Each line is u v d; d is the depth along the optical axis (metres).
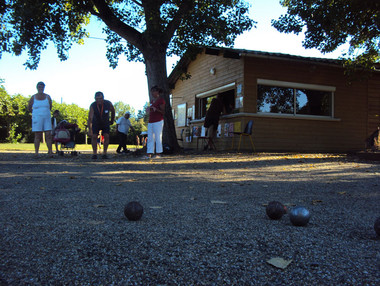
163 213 2.71
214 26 10.41
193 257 1.69
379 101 14.06
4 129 40.53
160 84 10.84
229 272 1.50
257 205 3.12
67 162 7.85
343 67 13.09
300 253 1.77
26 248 1.78
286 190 4.05
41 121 9.32
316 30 11.80
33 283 1.36
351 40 12.62
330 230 2.25
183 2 10.30
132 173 5.76
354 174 5.66
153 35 9.90
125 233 2.10
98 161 8.16
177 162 7.86
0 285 1.33
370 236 2.12
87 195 3.53
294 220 2.34
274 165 7.17
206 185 4.43
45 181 4.60
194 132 15.96
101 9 10.83
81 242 1.90
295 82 12.76
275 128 12.36
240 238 2.02
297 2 11.87
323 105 13.34
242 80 12.09
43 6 10.43
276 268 1.55
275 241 1.97
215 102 12.19
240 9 10.98
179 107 18.20
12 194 3.51
